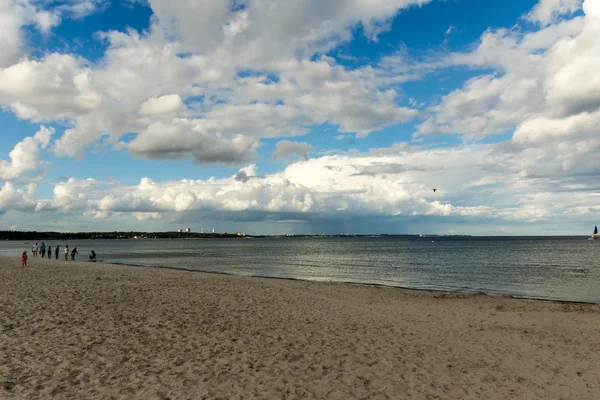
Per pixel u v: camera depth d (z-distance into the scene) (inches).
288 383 319.3
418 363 386.0
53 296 676.7
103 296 692.7
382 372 355.6
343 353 405.4
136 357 366.0
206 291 813.9
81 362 345.7
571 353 445.4
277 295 796.6
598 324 608.1
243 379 323.3
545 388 335.3
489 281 1397.6
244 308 630.5
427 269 1877.5
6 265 1540.4
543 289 1194.6
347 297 854.5
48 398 272.4
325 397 295.6
